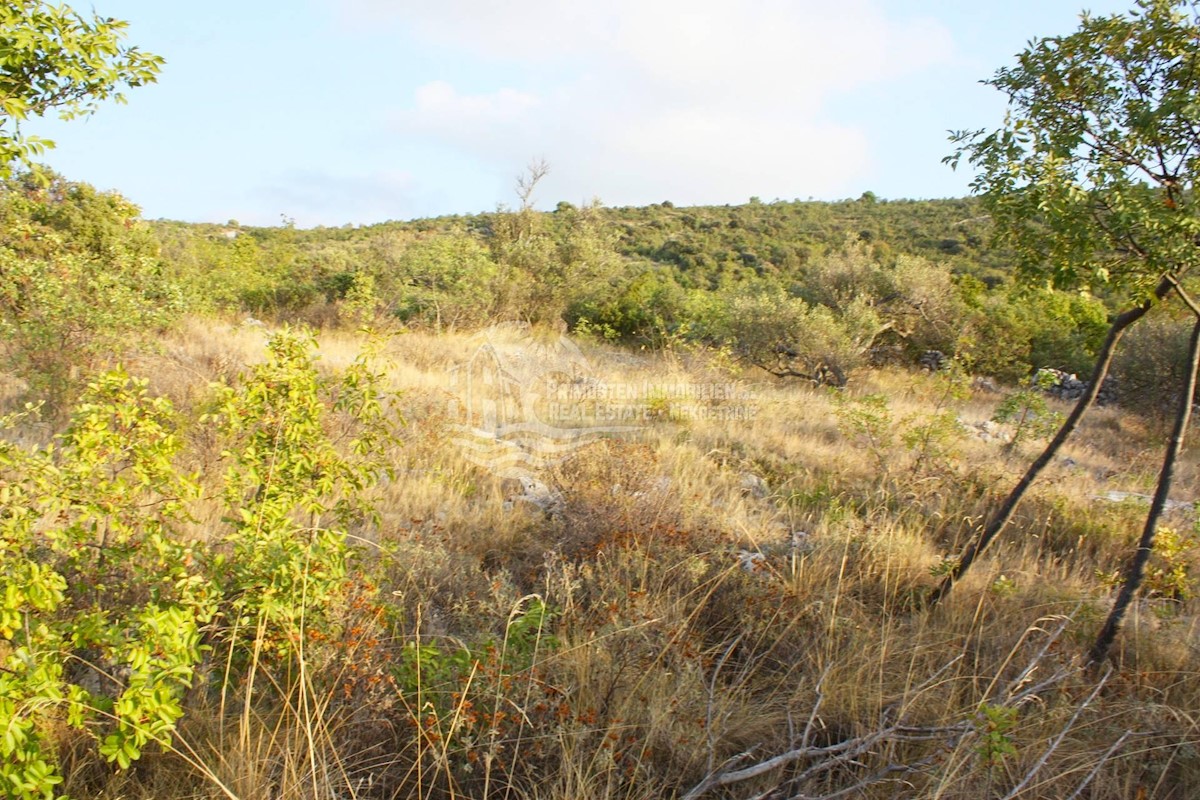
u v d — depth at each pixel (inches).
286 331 135.7
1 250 268.4
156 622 95.6
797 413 409.1
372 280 605.3
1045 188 145.5
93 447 110.8
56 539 107.3
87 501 110.3
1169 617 183.3
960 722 129.4
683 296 741.3
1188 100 142.3
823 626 164.1
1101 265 155.5
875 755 129.0
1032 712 141.3
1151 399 496.1
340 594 130.6
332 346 446.3
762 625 165.2
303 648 122.0
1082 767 124.9
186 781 105.4
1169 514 267.3
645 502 213.8
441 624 156.4
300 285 647.1
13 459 105.3
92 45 118.4
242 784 103.1
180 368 296.5
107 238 430.0
